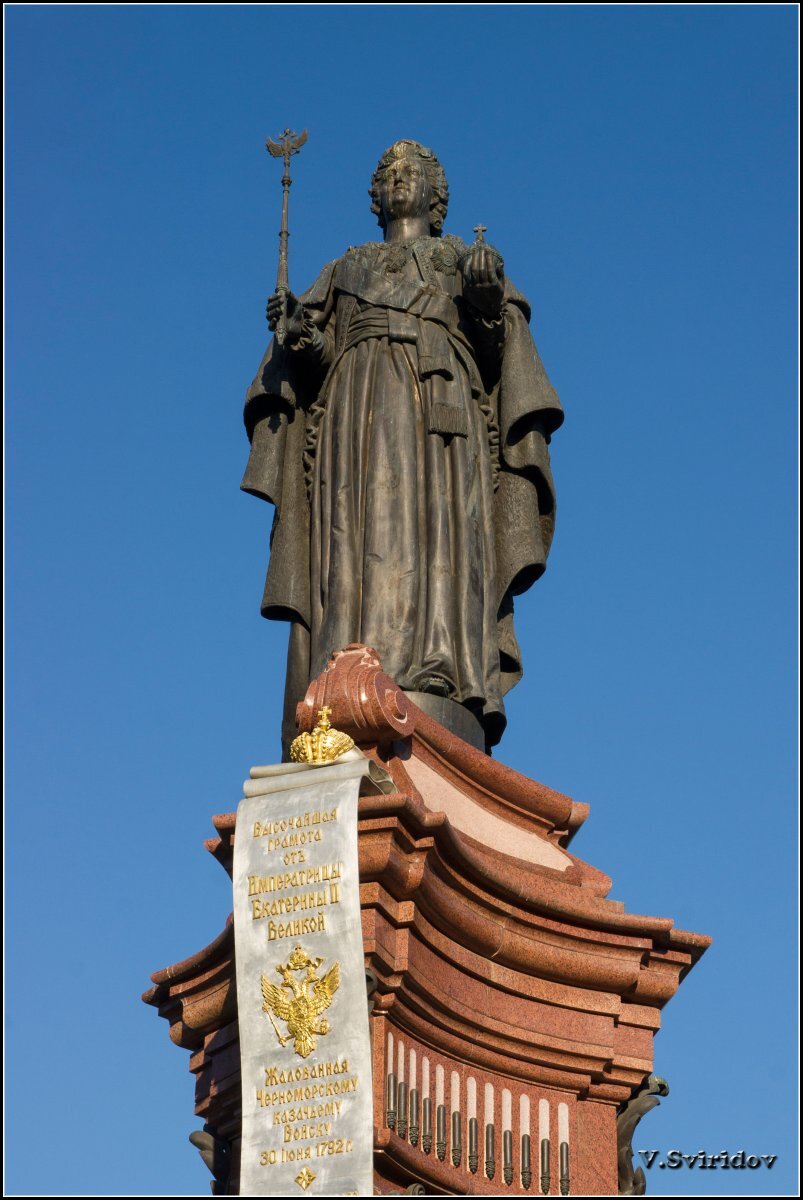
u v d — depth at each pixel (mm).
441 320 26188
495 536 26172
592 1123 23406
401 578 25062
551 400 26297
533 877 23875
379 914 22078
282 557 25969
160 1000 23906
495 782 24422
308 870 22047
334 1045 21578
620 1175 23422
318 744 22734
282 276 25734
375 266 26578
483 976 23078
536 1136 23078
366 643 24859
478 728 25016
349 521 25500
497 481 26328
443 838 22391
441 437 25750
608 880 24625
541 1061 23234
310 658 25500
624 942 23719
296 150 26328
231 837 22891
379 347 26141
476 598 25344
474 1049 22906
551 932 23469
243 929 22078
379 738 23297
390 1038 22078
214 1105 23219
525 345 26578
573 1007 23547
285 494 26188
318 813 22188
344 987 21672
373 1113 21531
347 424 25891
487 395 26562
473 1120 22797
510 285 26828
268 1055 21750
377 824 22094
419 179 27188
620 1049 23594
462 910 22797
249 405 26438
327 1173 21234
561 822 24906
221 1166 23172
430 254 26594
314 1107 21484
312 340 26141
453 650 24984
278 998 21812
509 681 26281
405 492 25406
